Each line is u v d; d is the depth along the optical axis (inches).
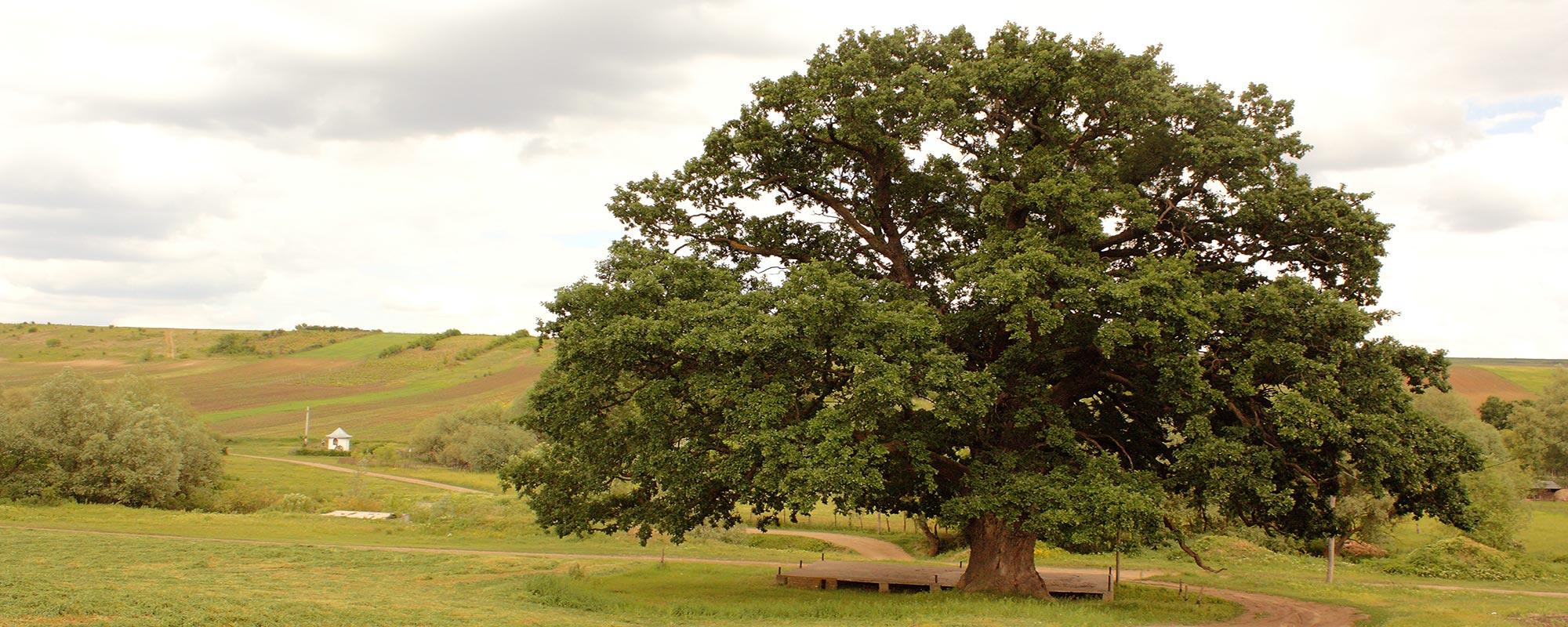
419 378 6038.4
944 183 1051.3
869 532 2155.5
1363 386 856.9
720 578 1198.3
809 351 842.2
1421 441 863.7
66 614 616.4
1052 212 914.7
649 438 924.0
